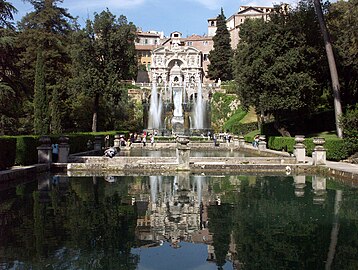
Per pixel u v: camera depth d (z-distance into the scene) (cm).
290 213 1192
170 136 5984
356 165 2377
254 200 1411
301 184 1833
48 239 916
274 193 1559
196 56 10950
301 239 927
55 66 5144
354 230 1002
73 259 785
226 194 1543
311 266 753
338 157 2692
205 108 7538
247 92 3941
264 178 2091
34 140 2505
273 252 835
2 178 1800
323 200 1405
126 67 5250
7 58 3269
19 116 4503
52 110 4381
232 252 840
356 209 1248
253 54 3816
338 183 1867
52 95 4547
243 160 2619
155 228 1027
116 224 1059
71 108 5191
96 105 5088
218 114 8119
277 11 3981
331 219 1118
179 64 11088
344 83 4094
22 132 4519
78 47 4906
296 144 2680
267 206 1300
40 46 4916
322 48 3788
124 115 6638
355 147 2658
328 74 3959
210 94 8312
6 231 973
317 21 3781
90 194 1523
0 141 2019
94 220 1098
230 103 8112
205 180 1995
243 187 1734
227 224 1070
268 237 946
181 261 786
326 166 2325
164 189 1667
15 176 1950
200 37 12562
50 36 5081
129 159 2589
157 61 10888
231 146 4878
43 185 1775
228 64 9656
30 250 834
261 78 3703
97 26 4888
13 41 3122
